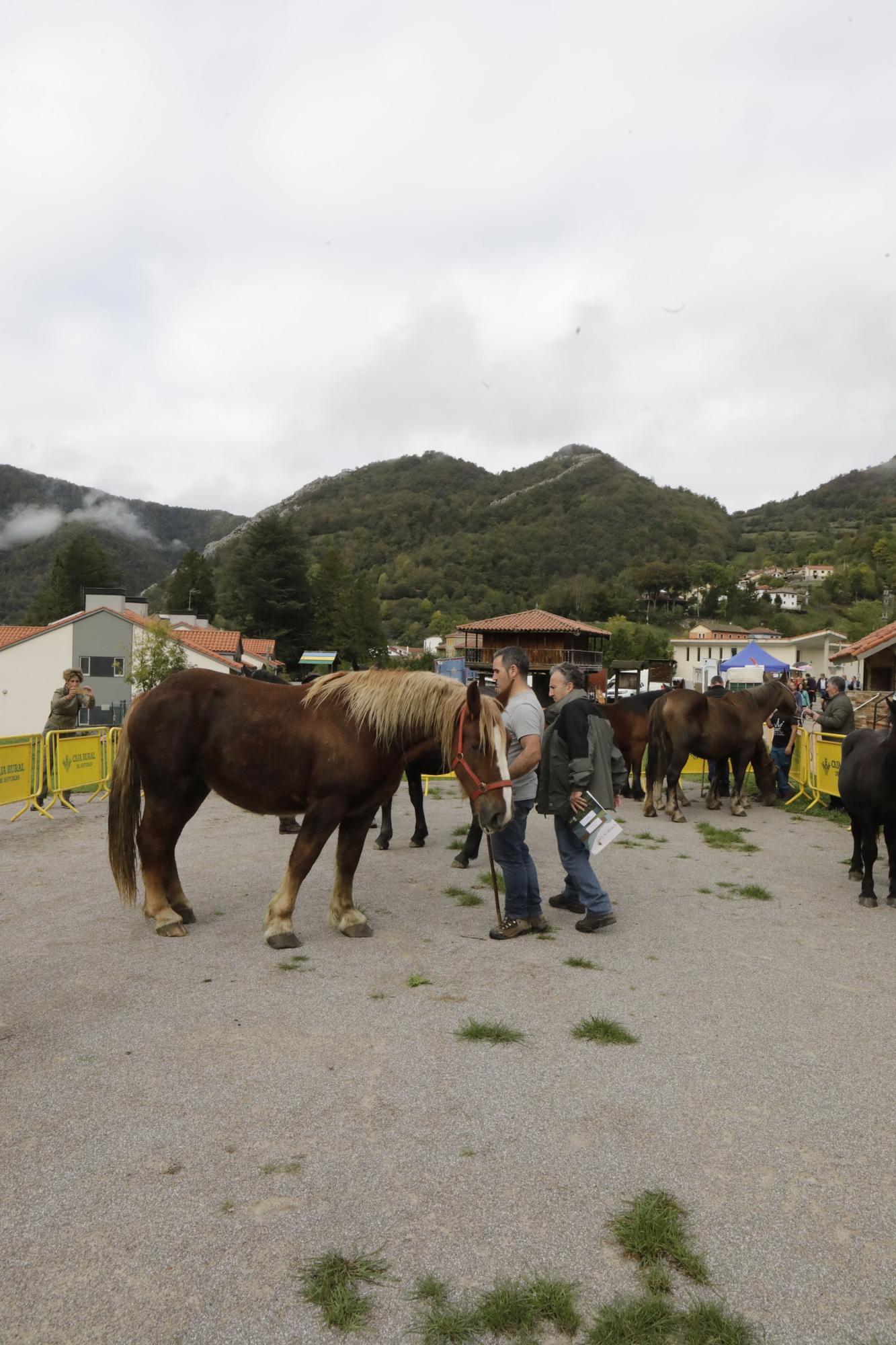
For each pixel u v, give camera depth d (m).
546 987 4.53
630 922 5.92
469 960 4.96
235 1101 3.20
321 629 91.69
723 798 12.86
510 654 5.64
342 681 5.34
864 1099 3.33
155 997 4.27
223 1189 2.63
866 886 6.52
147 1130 2.98
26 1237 2.39
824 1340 2.07
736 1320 2.12
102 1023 3.94
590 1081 3.43
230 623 87.19
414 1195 2.62
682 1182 2.73
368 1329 2.08
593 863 7.91
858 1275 2.31
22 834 9.23
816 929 5.81
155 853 5.44
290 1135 2.96
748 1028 4.03
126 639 45.47
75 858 7.88
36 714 44.91
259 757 5.21
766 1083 3.45
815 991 4.56
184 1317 2.10
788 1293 2.24
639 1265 2.32
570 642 60.41
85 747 12.10
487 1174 2.74
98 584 98.81
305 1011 4.11
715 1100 3.29
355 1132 2.98
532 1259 2.34
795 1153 2.92
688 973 4.83
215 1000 4.24
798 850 8.71
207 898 6.33
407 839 8.93
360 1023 3.98
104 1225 2.45
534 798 5.50
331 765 5.12
